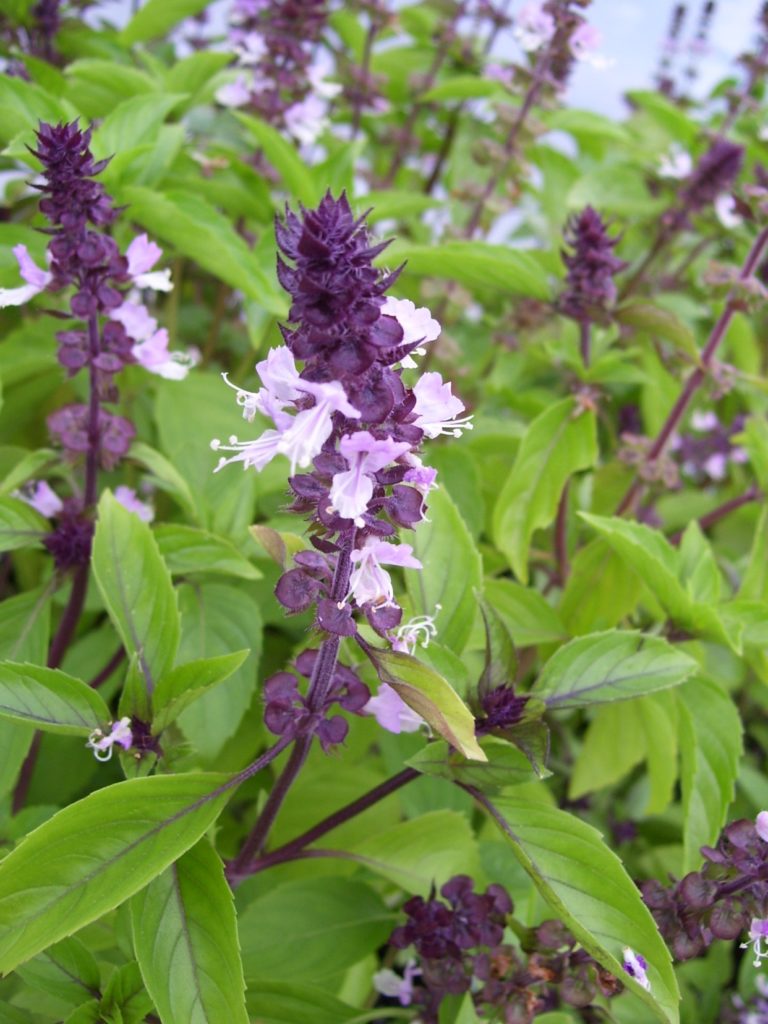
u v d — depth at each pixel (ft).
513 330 1.56
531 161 1.77
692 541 1.05
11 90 1.13
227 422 1.28
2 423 1.34
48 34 1.55
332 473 0.54
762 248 1.16
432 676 0.59
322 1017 0.83
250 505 1.08
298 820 1.05
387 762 1.04
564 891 0.67
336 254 0.50
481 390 1.66
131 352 0.90
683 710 0.95
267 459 0.57
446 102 1.91
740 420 1.73
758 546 1.13
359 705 0.70
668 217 1.62
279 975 0.86
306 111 1.48
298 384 0.51
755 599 1.13
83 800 0.62
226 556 0.97
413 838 0.85
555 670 0.78
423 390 0.57
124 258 0.86
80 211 0.82
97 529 0.79
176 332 1.55
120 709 0.75
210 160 1.38
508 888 1.00
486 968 0.78
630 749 1.20
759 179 1.19
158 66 1.54
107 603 0.76
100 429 0.93
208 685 0.72
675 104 2.11
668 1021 0.61
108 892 0.61
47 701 0.72
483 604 0.75
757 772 1.46
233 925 0.65
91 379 0.90
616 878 0.66
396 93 1.92
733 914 0.71
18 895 0.61
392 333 0.51
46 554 1.30
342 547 0.59
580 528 1.41
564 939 0.77
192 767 0.91
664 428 1.25
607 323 1.16
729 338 1.53
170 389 1.29
